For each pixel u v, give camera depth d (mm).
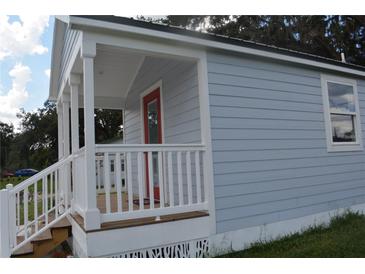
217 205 4070
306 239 4445
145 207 4574
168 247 3619
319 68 5469
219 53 4328
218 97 4250
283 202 4770
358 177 5980
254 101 4613
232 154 4297
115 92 6977
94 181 3273
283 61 4926
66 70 5074
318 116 5449
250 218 4367
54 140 26578
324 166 5422
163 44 3855
